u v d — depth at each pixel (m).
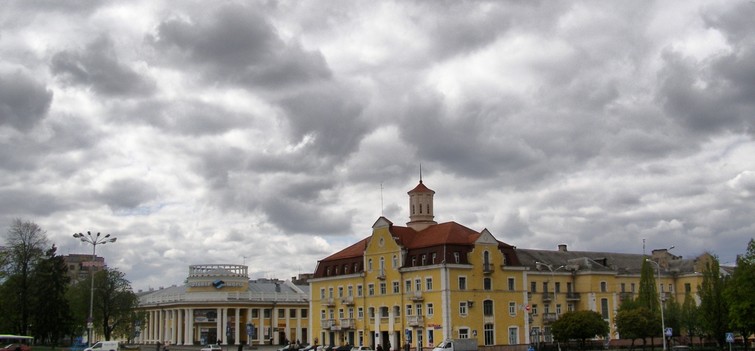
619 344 145.38
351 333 138.88
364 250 138.75
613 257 170.75
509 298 128.00
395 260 131.25
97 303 148.88
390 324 130.25
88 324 112.50
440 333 120.88
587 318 118.44
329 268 146.12
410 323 126.00
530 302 143.62
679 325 128.38
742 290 95.69
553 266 152.50
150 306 199.50
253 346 173.50
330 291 144.62
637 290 157.75
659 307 131.00
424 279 125.44
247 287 198.75
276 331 192.62
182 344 187.62
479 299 124.38
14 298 132.88
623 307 132.00
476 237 126.94
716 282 111.19
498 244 129.25
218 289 192.50
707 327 110.75
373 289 135.12
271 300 192.62
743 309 94.88
